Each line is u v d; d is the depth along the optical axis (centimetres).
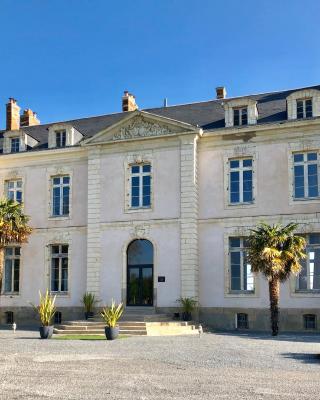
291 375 1097
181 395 907
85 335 2102
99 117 3134
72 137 2858
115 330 1920
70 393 928
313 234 2369
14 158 2938
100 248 2652
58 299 2736
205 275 2494
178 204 2541
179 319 2433
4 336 2053
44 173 2881
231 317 2427
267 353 1455
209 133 2553
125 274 2594
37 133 3156
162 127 2600
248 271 2456
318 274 2338
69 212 2791
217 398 882
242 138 2520
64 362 1291
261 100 2731
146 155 2631
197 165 2570
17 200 2941
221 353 1458
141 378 1067
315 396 896
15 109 3338
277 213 2417
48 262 2798
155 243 2555
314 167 2411
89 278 2641
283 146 2453
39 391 945
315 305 2303
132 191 2655
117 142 2670
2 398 889
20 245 2861
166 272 2516
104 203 2680
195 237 2497
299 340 1856
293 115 2453
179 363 1271
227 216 2497
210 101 2912
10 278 2873
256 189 2464
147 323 2206
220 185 2530
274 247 2050
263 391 936
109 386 988
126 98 3197
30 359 1345
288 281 2350
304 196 2406
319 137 2392
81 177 2803
